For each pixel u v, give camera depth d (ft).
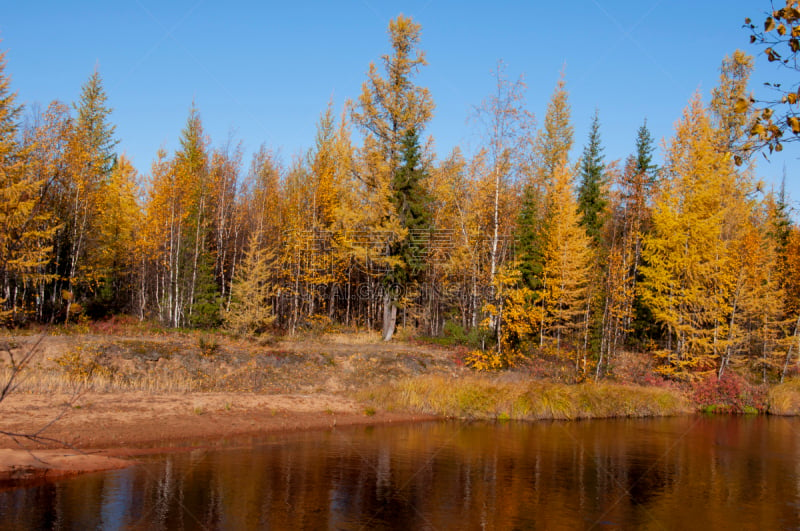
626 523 35.24
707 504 39.86
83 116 129.49
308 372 84.99
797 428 79.00
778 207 141.79
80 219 107.96
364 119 109.81
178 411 61.41
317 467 45.32
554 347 107.65
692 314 104.42
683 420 83.56
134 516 32.07
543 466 49.47
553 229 106.63
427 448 54.60
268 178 160.97
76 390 64.23
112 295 122.83
